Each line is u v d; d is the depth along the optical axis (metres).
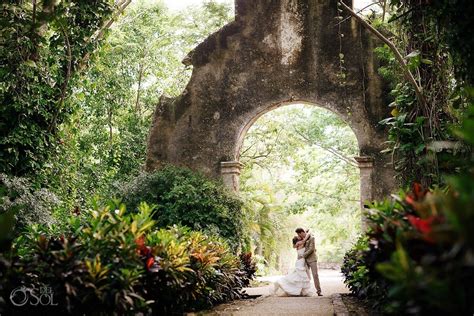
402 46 10.01
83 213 14.43
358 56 12.14
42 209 9.94
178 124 12.86
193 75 12.94
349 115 12.02
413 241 3.43
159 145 12.89
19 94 10.91
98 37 12.27
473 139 2.61
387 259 4.41
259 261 17.27
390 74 11.45
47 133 11.44
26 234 7.25
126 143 16.70
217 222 11.69
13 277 4.82
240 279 9.99
